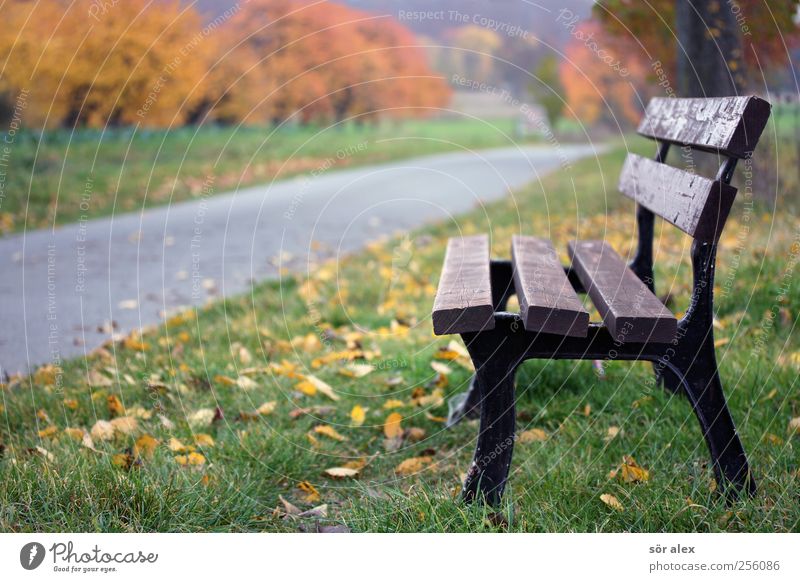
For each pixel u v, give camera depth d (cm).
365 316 479
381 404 341
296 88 2059
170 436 297
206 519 243
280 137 2198
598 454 267
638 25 828
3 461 269
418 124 3672
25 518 238
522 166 1773
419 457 291
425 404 335
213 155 1747
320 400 349
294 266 684
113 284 618
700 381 229
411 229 891
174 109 1641
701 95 660
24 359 429
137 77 1497
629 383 318
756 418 280
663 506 232
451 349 380
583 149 2439
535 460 270
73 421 320
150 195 1182
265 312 490
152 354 411
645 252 321
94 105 1516
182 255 741
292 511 254
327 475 282
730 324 372
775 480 239
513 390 229
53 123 1489
